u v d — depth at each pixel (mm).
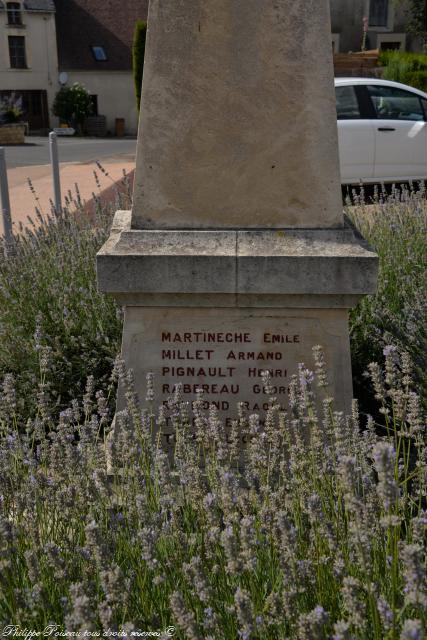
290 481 2576
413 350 4051
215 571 2211
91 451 2895
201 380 3521
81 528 2498
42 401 3229
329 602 2094
